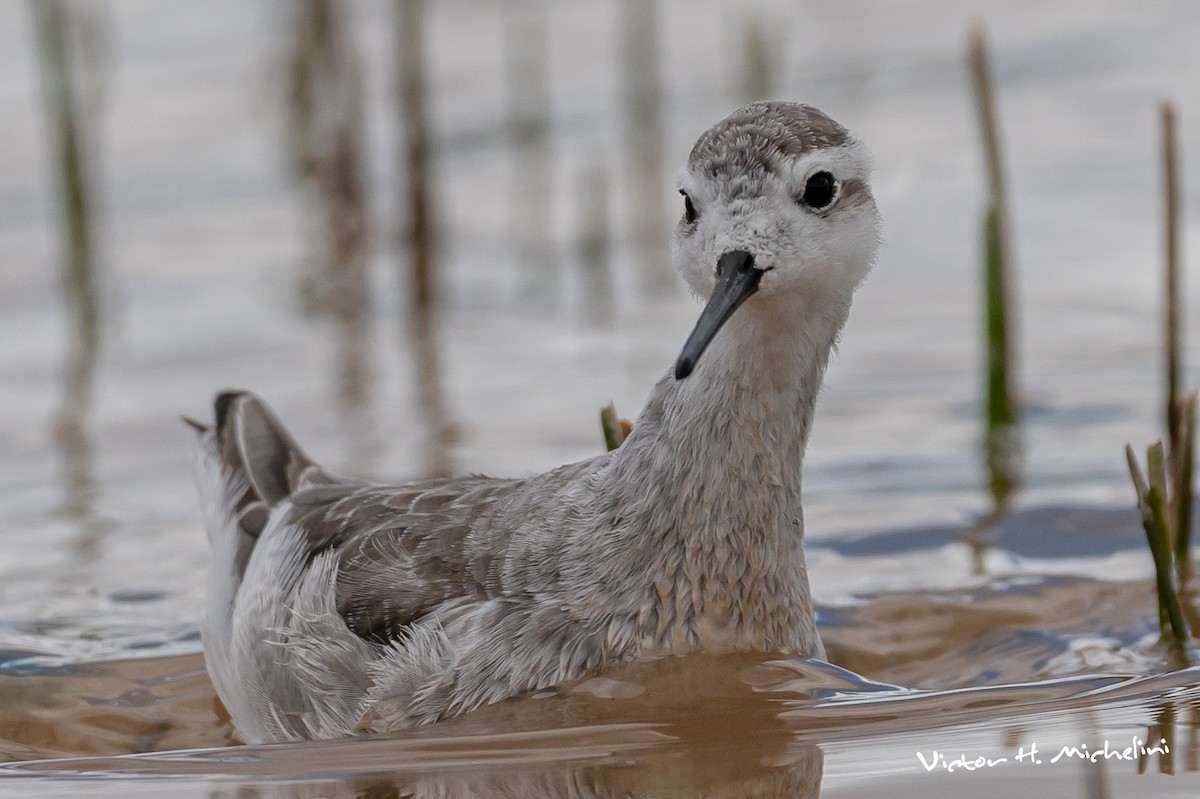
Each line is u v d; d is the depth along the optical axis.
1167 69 23.84
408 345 17.45
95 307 19.30
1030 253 18.70
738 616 8.74
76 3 26.05
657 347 16.78
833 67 25.55
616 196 22.53
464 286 19.80
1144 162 20.72
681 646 8.70
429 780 7.82
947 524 11.93
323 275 20.36
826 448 13.84
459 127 25.09
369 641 9.09
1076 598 10.54
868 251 8.97
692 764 7.84
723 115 23.95
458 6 30.45
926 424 14.25
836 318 8.90
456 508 9.54
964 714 8.41
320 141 23.56
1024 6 27.81
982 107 13.88
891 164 21.48
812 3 29.42
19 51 26.91
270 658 9.56
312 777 7.95
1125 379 15.01
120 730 9.60
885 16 28.11
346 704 9.01
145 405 15.78
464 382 15.89
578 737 8.17
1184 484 10.80
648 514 8.62
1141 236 18.73
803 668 8.74
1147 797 7.27
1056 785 7.45
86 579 11.78
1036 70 24.56
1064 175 20.73
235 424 11.45
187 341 17.91
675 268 9.14
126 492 13.53
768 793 7.48
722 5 29.88
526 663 8.60
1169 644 9.62
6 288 19.97
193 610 11.31
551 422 14.41
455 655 8.66
